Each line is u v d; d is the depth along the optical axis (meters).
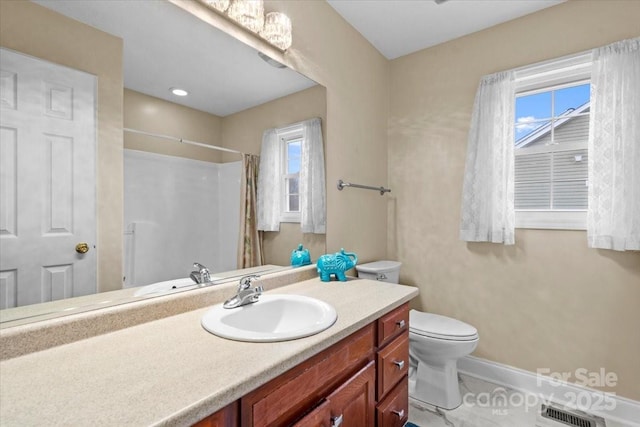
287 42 1.61
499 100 2.06
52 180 0.94
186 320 1.12
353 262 1.82
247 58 1.51
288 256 1.73
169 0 1.22
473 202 2.16
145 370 0.76
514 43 2.10
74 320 0.94
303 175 1.82
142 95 1.16
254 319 1.23
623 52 1.69
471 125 2.18
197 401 0.63
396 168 2.61
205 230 1.36
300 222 1.80
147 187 1.17
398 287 1.62
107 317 1.00
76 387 0.68
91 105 1.02
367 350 1.22
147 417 0.58
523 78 2.06
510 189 2.01
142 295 1.15
